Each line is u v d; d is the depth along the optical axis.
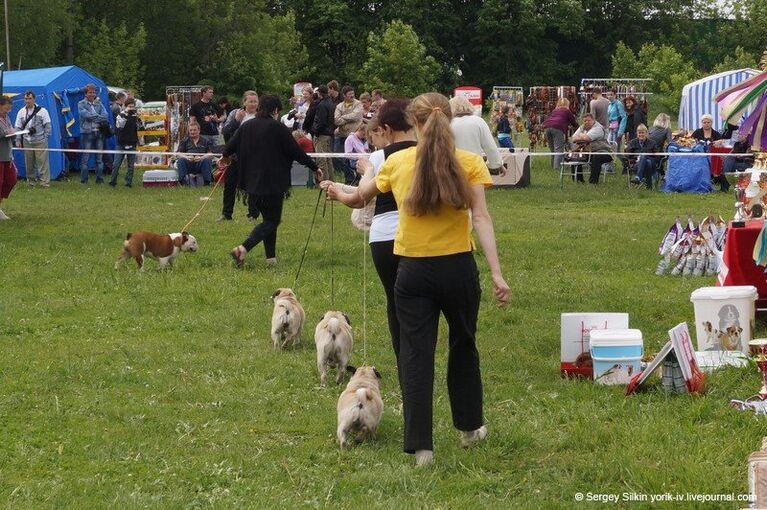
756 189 10.05
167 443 6.49
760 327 9.24
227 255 13.37
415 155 5.92
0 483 5.79
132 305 10.49
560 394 7.35
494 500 5.44
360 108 22.50
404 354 5.91
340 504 5.42
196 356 8.56
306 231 15.84
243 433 6.69
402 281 5.86
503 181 22.89
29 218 17.12
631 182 23.81
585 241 14.91
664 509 5.23
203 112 23.48
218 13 50.09
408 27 49.94
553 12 65.00
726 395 7.14
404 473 5.78
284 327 8.73
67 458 6.22
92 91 23.59
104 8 48.06
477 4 65.25
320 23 60.91
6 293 11.01
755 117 9.84
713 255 12.08
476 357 6.18
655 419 6.58
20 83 24.47
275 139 12.37
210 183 23.58
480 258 13.36
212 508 5.39
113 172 23.16
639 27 67.56
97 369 8.13
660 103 50.94
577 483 5.64
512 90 48.88
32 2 37.00
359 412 6.23
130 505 5.38
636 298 10.68
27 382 7.78
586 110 38.06
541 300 10.62
